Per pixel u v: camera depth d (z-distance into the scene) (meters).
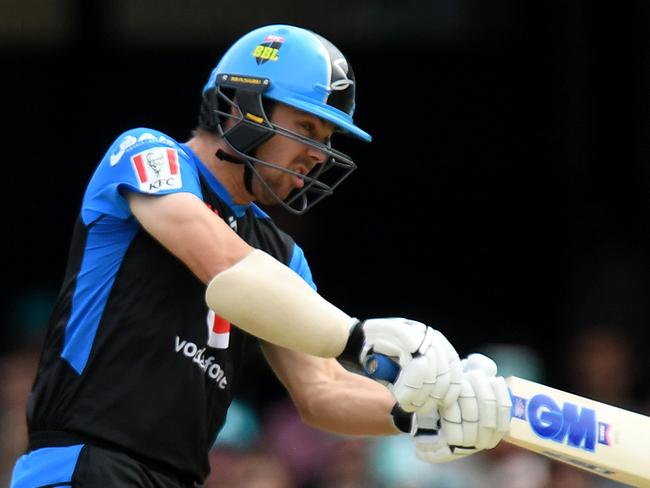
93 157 28.80
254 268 10.95
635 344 27.28
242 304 10.86
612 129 28.08
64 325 11.90
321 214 28.70
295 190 12.44
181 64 28.53
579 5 27.77
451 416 10.98
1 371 24.16
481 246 28.69
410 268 28.83
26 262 28.97
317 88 12.03
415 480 21.86
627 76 27.83
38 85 28.81
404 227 28.78
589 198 28.31
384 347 10.83
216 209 12.29
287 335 10.92
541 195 28.50
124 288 11.83
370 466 22.17
